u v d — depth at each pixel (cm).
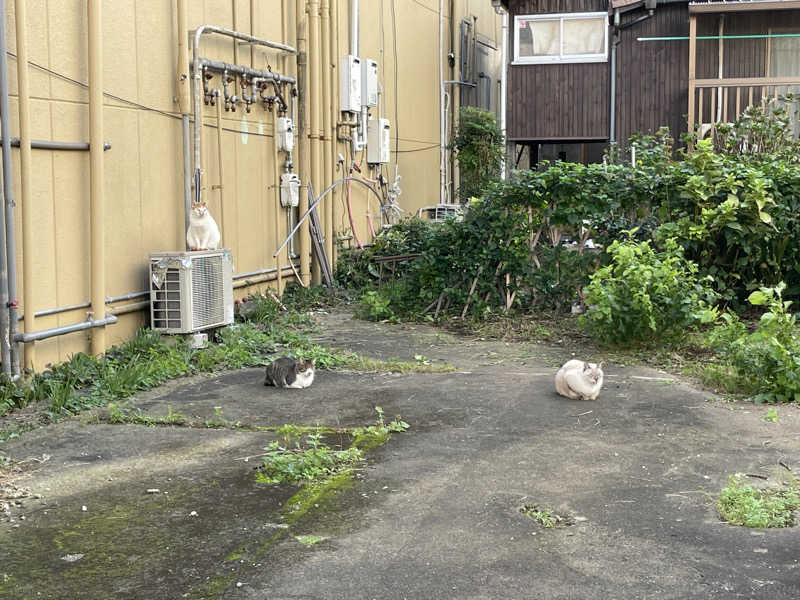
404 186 1552
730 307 936
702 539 370
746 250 891
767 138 1282
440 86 1733
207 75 898
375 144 1375
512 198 950
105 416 586
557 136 1708
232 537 379
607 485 439
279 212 1089
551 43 1711
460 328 930
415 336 888
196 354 761
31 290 639
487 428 549
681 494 425
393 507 412
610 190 923
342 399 632
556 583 329
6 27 629
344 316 1027
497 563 348
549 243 959
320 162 1180
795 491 426
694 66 1534
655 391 637
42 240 666
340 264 1218
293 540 374
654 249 916
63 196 687
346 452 490
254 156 1023
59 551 367
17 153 641
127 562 355
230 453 504
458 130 1753
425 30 1653
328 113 1191
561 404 606
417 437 532
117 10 757
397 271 1202
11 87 636
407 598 319
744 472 456
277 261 1081
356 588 327
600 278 789
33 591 330
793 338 636
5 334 625
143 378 672
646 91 1652
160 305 779
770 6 1490
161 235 831
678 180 923
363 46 1361
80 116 706
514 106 1727
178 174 859
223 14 946
